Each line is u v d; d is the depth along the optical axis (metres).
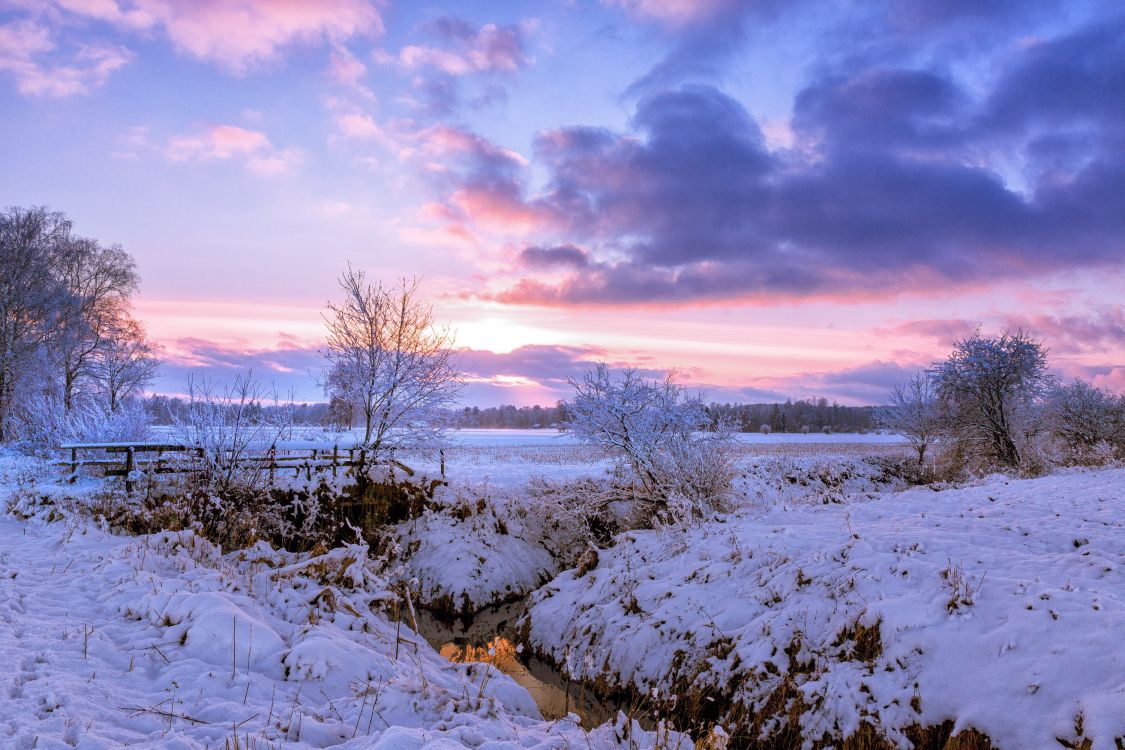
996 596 6.68
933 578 7.41
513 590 16.23
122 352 33.97
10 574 7.16
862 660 6.74
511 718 5.52
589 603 11.83
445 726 4.71
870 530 10.12
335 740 4.35
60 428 18.67
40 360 29.70
